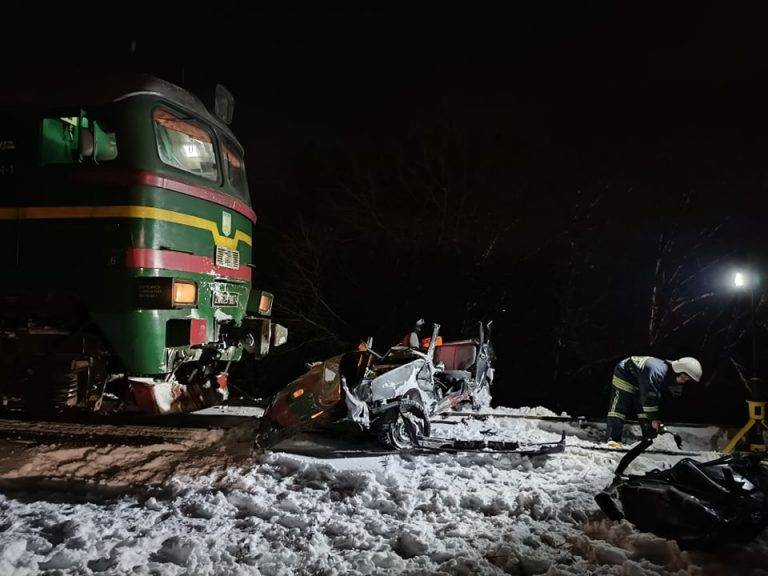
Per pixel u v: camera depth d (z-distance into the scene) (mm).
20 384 6188
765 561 3502
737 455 4312
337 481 4988
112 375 6305
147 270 5859
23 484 4895
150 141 6051
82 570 3391
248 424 6812
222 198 6840
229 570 3422
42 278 5992
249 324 7438
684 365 5992
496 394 16406
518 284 17141
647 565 3461
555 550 3695
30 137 6137
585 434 7195
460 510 4375
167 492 4746
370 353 6016
